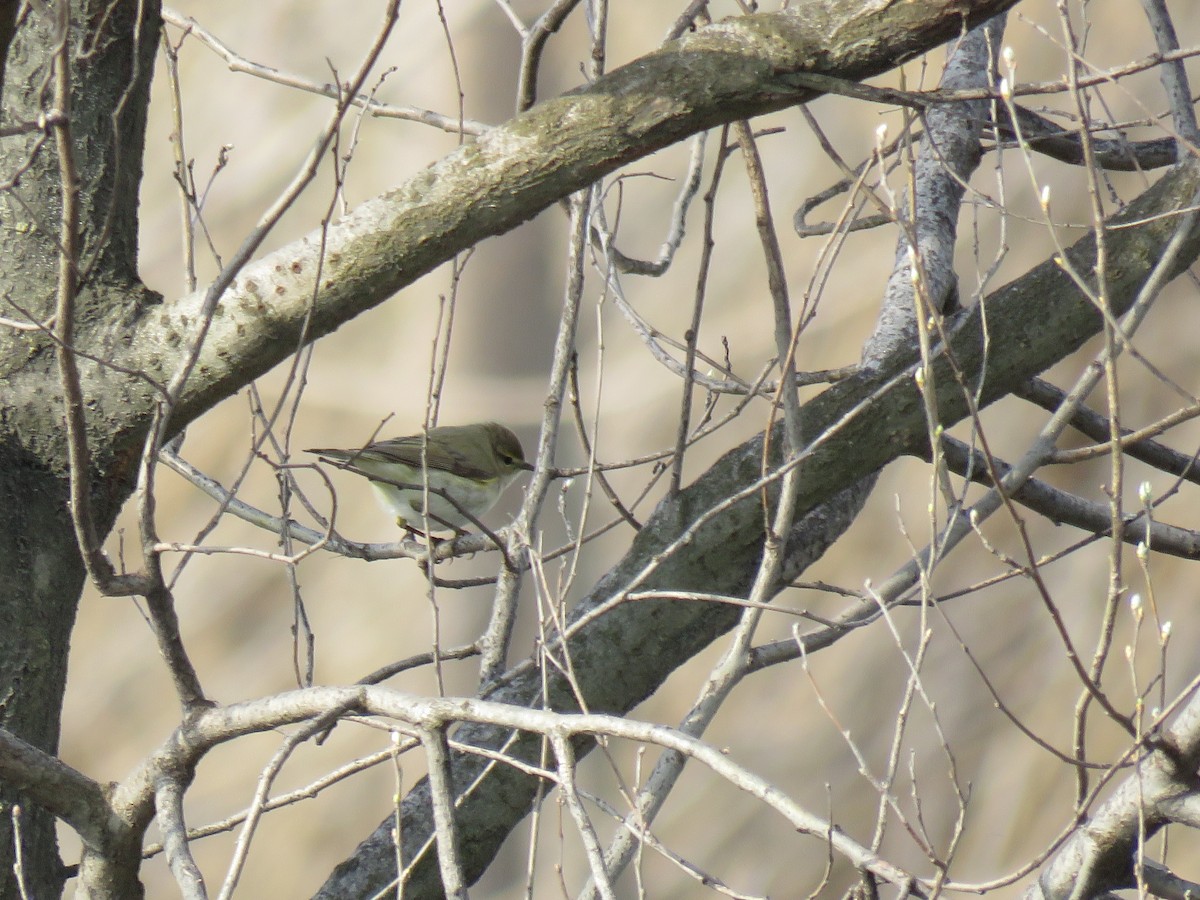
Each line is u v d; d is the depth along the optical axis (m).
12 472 7.68
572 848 27.67
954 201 10.89
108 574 5.72
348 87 5.45
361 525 35.38
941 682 29.59
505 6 8.51
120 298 7.80
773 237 7.16
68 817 6.49
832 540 10.06
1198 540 10.16
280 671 35.06
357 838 32.94
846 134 33.97
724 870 29.55
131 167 8.20
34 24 8.07
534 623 33.78
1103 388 28.92
